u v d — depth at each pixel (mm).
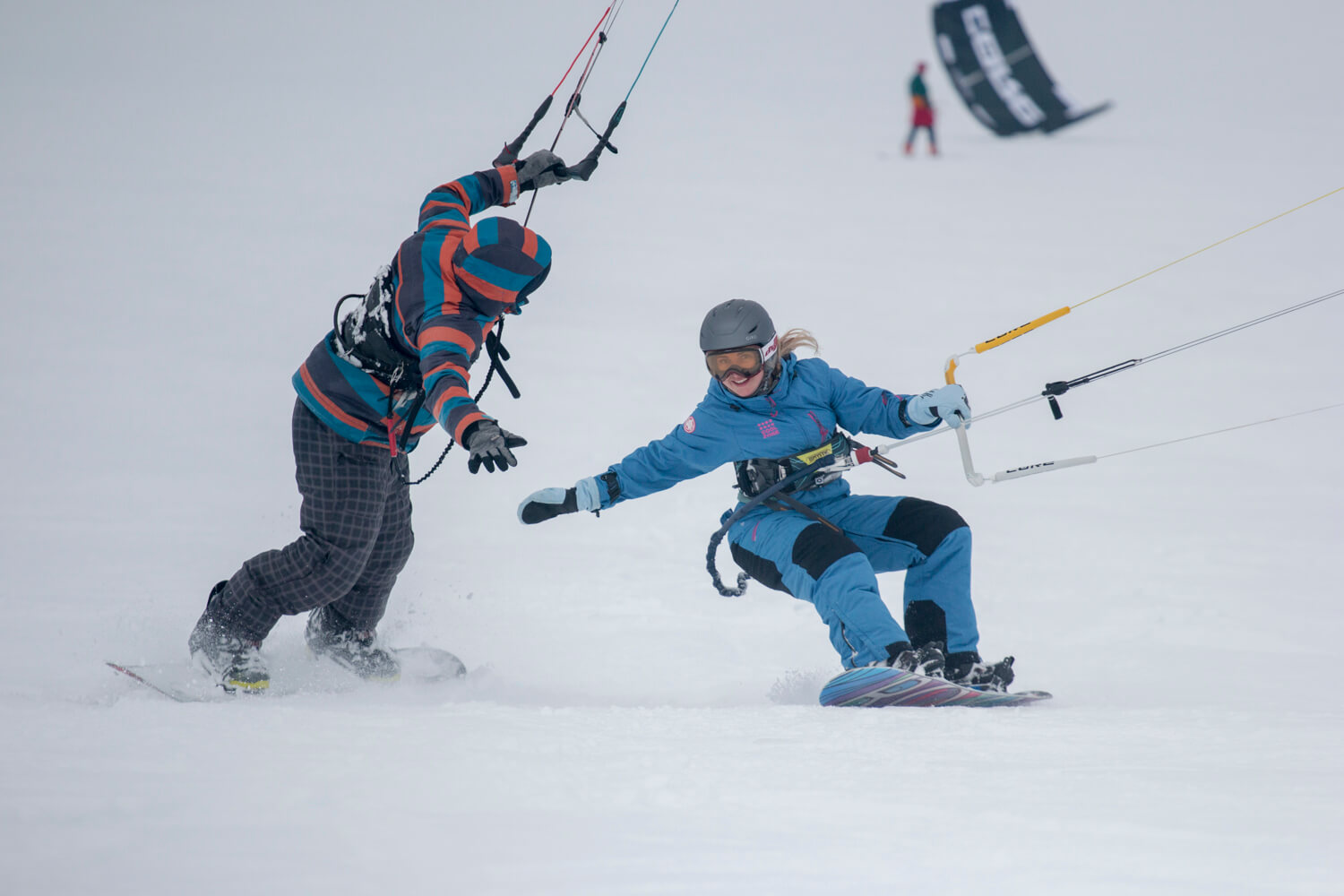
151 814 7242
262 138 112750
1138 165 117875
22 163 93625
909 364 49719
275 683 15648
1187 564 25188
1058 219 91625
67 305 54750
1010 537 27906
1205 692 15383
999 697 13062
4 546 23625
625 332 54531
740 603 21828
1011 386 46531
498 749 9422
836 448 15906
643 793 8039
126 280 60594
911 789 8297
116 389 41406
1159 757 9453
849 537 15945
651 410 40594
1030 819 7535
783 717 11406
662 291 64750
